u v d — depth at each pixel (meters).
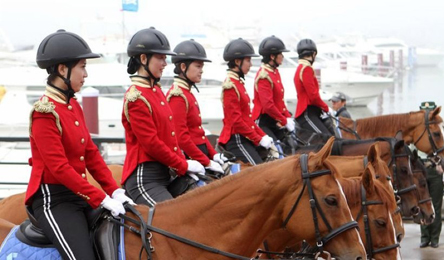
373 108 40.62
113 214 6.36
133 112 7.98
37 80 27.00
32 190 6.45
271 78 13.09
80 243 6.29
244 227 6.41
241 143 11.50
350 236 6.23
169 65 28.78
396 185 11.84
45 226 6.36
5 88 25.84
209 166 9.34
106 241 6.31
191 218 6.52
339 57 50.72
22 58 31.39
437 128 14.22
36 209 6.45
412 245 15.46
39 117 6.31
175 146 8.34
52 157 6.27
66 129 6.45
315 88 14.53
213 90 28.44
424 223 12.48
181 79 9.83
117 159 21.02
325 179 6.29
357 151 11.79
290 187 6.32
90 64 28.39
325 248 6.33
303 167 6.33
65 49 6.39
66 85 6.50
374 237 8.29
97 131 16.94
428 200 12.47
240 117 11.41
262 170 6.51
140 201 8.16
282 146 12.16
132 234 6.45
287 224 6.39
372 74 47.50
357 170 9.71
